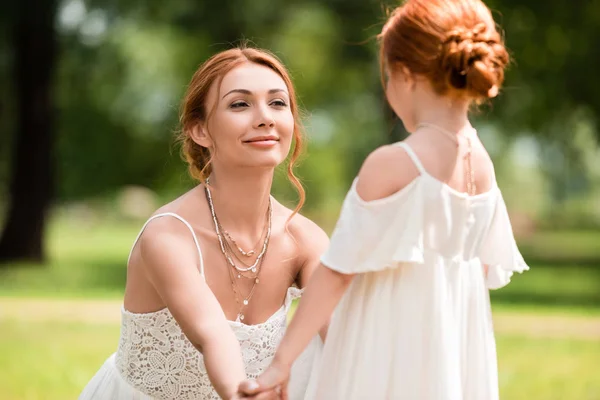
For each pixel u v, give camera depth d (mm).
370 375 3113
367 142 35875
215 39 22531
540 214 50406
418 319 3088
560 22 20531
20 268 19344
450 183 3117
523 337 10406
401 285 3109
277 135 3604
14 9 20125
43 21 20344
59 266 20109
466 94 3066
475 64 2982
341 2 23156
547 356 9133
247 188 3666
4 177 27344
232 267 3721
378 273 3139
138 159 33062
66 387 7367
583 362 8797
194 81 3703
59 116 26422
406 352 3082
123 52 26547
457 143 3150
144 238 3592
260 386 3068
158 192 36844
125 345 3803
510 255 3350
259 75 3600
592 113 22453
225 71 3609
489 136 26578
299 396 3773
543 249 28031
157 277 3510
